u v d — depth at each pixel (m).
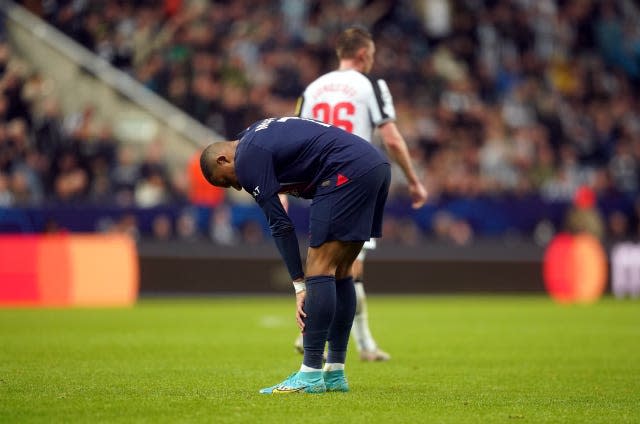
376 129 29.00
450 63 84.75
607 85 91.25
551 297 66.44
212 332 37.66
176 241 58.28
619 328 41.09
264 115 70.19
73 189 59.88
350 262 20.69
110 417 16.84
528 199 67.75
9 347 30.75
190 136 66.12
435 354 30.44
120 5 70.31
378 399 19.61
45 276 54.78
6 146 59.25
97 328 38.94
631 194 76.38
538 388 22.00
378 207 20.81
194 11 73.19
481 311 52.03
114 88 65.62
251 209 60.78
